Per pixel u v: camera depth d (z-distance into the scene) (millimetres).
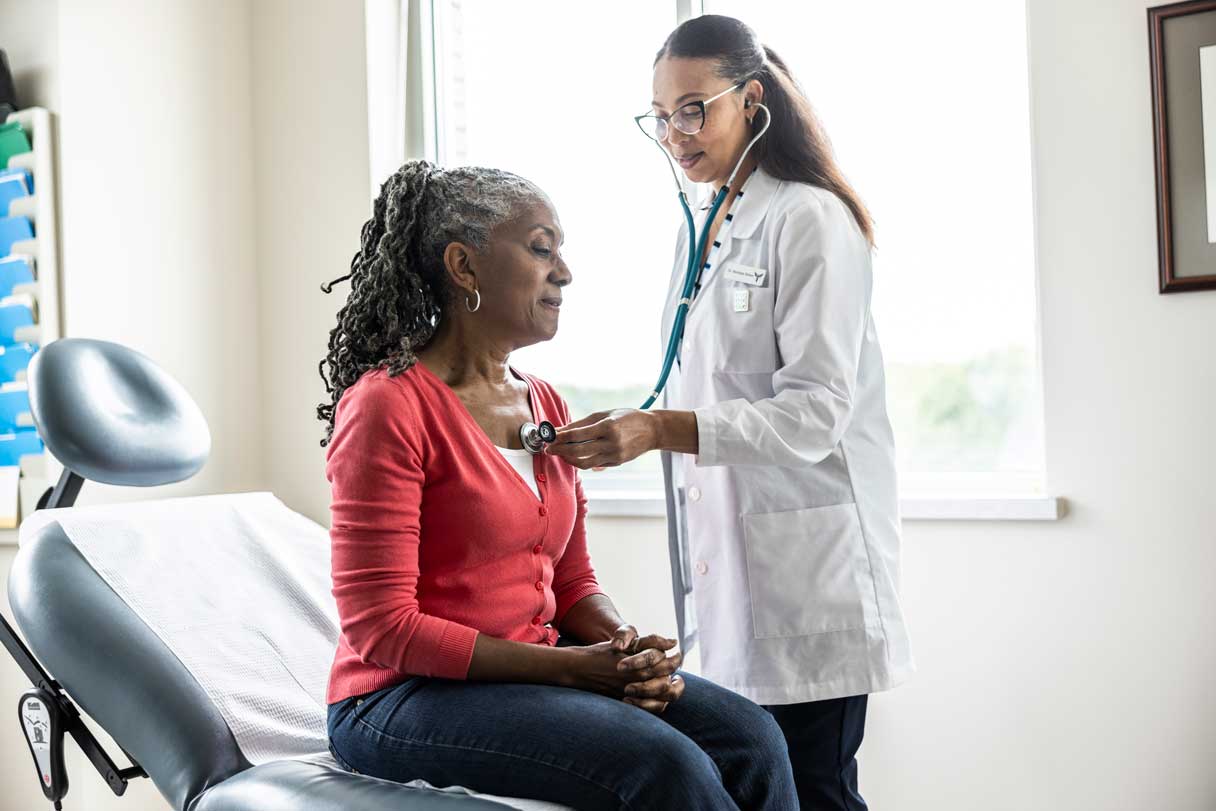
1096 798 1872
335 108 2641
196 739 1277
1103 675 1864
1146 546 1830
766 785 1129
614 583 2318
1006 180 2107
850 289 1356
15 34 2371
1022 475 2066
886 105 2203
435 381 1175
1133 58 1830
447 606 1141
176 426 1574
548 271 1230
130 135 2438
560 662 1100
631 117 2488
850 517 1392
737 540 1401
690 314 1500
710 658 1452
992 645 1948
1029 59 1908
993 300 2123
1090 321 1867
